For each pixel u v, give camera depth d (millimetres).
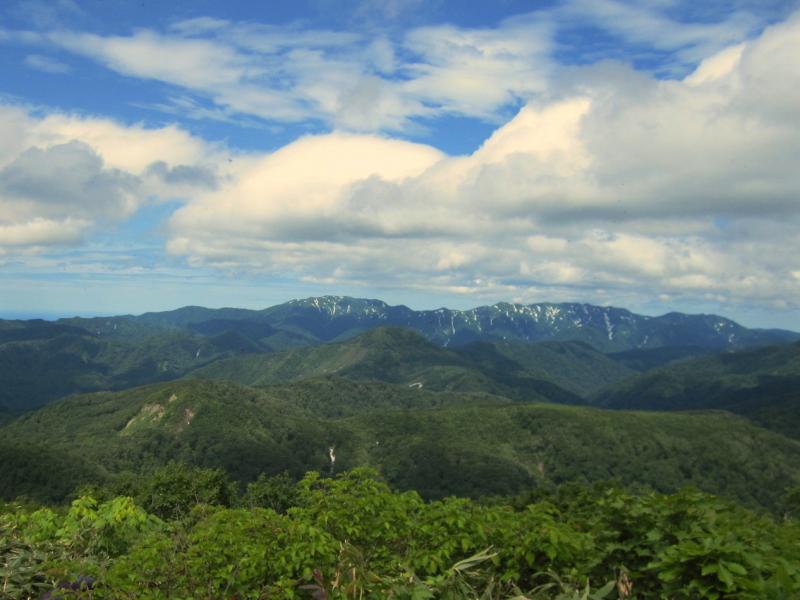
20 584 6258
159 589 5648
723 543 4879
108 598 5582
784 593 4480
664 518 5805
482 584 5906
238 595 5613
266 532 6105
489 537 6270
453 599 5305
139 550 6039
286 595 5367
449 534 6410
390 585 5109
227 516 6598
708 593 4598
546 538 5859
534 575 5703
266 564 5762
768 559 4992
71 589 5680
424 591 5035
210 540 6121
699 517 5746
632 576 5520
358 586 5094
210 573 5777
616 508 6133
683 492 5969
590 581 5793
